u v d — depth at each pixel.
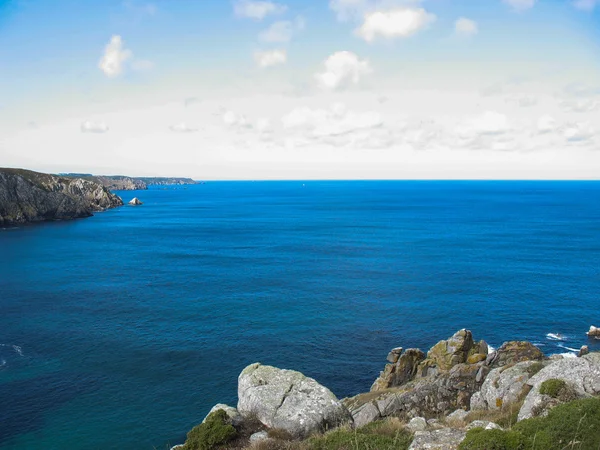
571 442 12.31
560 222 179.75
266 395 19.53
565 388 17.00
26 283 79.25
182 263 98.69
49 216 180.88
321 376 44.50
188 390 41.25
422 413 26.72
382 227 167.75
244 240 134.88
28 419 36.25
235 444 17.27
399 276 85.19
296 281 81.50
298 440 17.11
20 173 183.00
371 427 17.75
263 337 53.88
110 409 37.88
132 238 138.12
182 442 33.56
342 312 63.41
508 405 20.50
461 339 38.28
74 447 32.94
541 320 60.31
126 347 50.44
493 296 71.19
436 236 141.75
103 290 74.69
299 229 163.38
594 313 63.12
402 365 39.06
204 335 54.28
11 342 51.50
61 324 57.69
